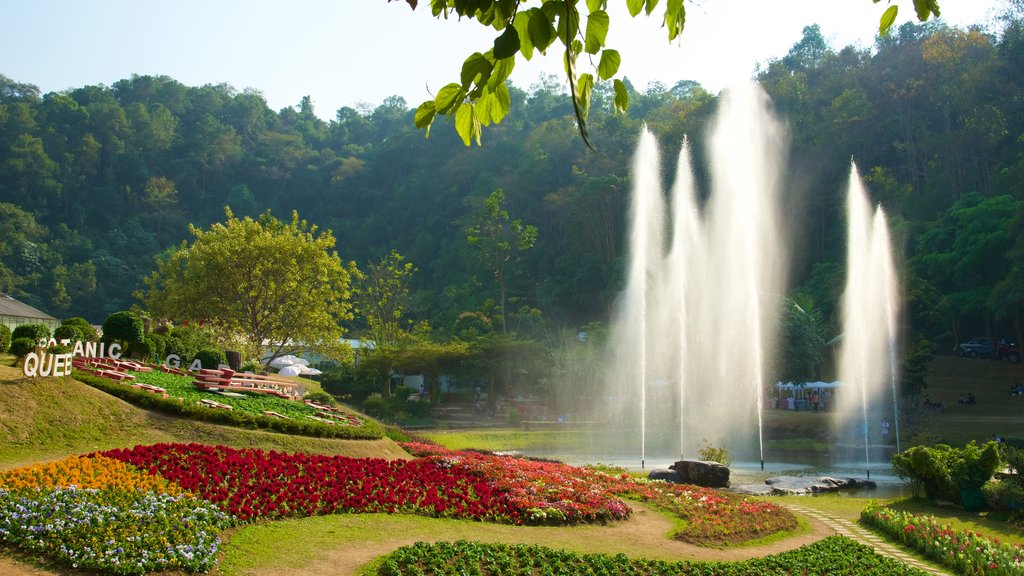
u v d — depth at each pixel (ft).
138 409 54.19
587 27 12.14
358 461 51.57
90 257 354.33
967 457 59.62
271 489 40.55
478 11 11.62
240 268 126.11
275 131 503.20
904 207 218.59
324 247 135.23
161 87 509.76
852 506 61.72
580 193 256.32
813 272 212.84
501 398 174.40
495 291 261.24
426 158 408.67
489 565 32.50
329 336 132.36
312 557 32.22
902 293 167.22
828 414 138.82
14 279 308.19
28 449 45.32
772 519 50.88
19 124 392.68
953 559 41.04
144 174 421.59
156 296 137.59
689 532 44.57
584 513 45.62
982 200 196.03
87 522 29.96
